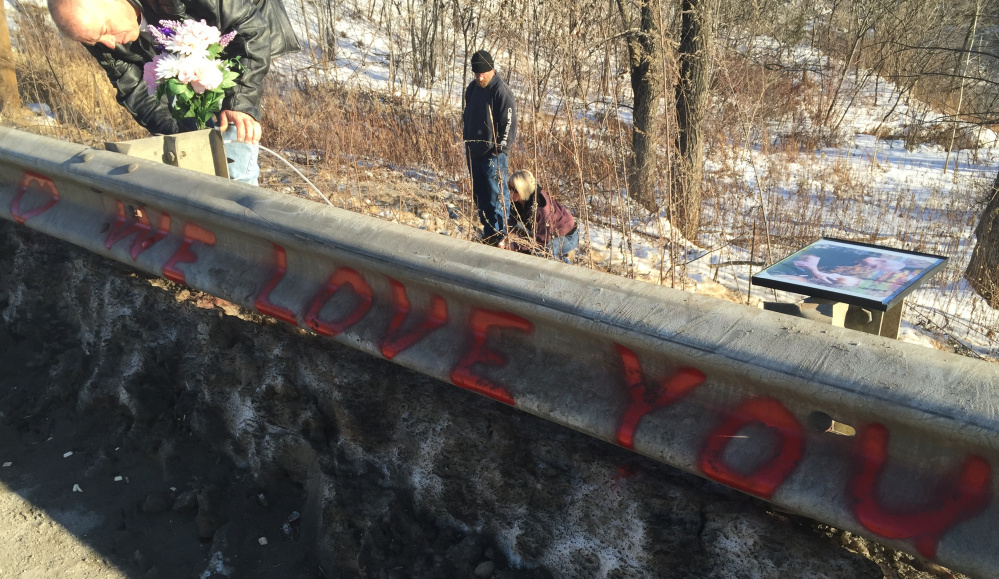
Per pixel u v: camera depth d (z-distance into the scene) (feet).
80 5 12.64
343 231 8.38
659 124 23.29
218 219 9.44
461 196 21.21
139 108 15.48
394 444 8.76
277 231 8.82
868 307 6.68
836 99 60.59
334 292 8.94
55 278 12.87
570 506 7.76
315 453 9.26
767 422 6.07
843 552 6.47
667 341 6.14
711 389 6.33
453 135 25.85
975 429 4.74
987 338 14.79
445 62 43.75
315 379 9.43
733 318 6.02
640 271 16.56
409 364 8.08
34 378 11.84
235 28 13.23
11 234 13.99
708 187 26.25
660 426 6.47
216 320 10.37
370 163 23.20
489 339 7.68
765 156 36.94
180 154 12.43
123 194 10.66
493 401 8.63
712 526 7.02
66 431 10.88
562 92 18.71
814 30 76.95
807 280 7.28
